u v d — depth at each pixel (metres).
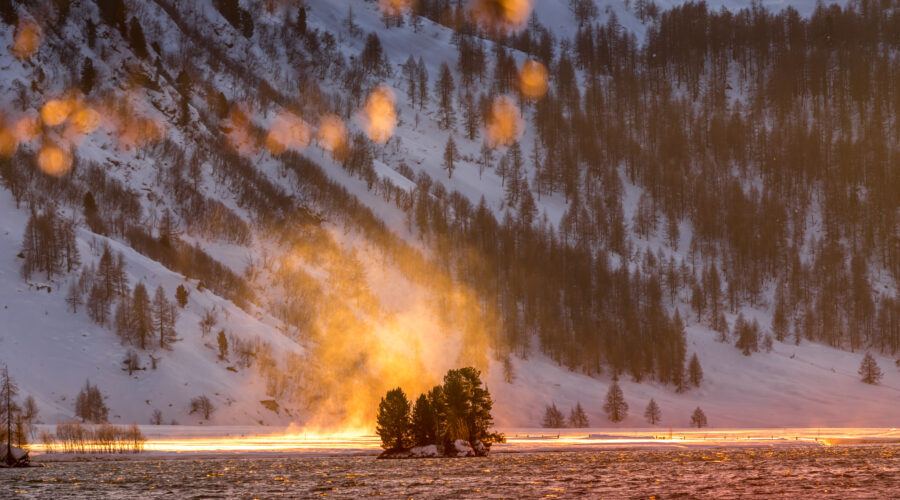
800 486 137.88
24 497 149.00
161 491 154.50
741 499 122.12
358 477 176.50
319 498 136.50
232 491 151.62
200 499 139.00
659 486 143.38
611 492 135.62
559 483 153.00
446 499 131.12
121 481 179.50
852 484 140.25
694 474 168.12
